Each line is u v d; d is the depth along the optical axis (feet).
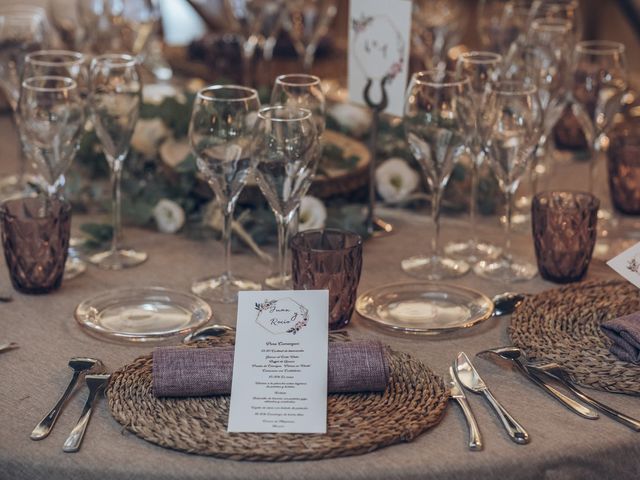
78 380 4.36
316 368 4.15
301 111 5.08
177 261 5.89
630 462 3.97
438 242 5.77
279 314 4.27
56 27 8.80
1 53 7.06
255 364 4.17
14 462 3.80
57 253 5.28
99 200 6.74
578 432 3.99
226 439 3.86
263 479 3.68
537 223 5.48
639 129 7.55
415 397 4.16
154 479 3.70
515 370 4.51
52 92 5.61
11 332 4.89
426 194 6.82
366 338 4.80
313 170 5.07
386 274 5.67
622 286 5.32
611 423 4.06
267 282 5.49
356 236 4.86
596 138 6.67
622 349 4.53
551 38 6.81
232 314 5.12
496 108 5.42
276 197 5.08
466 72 6.21
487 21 8.06
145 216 6.29
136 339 4.71
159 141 6.76
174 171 6.36
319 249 4.93
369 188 6.51
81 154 6.94
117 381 4.25
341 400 4.17
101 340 4.79
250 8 8.34
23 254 5.23
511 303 5.13
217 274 5.66
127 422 3.94
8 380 4.40
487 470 3.76
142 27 8.39
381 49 6.07
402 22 5.91
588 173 7.50
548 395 4.28
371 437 3.84
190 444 3.80
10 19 7.13
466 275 5.66
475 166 6.03
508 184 5.63
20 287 5.33
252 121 5.10
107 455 3.80
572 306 5.08
